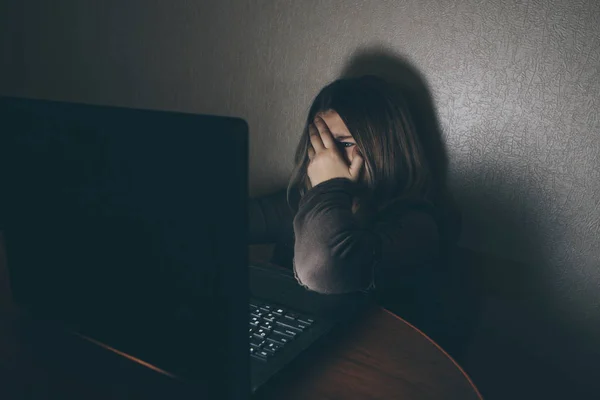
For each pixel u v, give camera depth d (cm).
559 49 113
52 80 206
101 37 187
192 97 175
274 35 152
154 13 173
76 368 78
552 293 127
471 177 131
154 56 178
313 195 120
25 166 67
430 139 134
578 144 115
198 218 55
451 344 136
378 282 112
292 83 153
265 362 78
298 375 77
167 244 58
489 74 122
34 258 73
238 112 166
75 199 64
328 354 83
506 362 137
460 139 130
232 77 164
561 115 116
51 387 73
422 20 128
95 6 184
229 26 159
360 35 138
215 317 59
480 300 137
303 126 154
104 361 79
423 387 76
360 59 140
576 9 109
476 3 120
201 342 62
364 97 123
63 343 84
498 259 132
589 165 115
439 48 127
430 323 131
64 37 196
